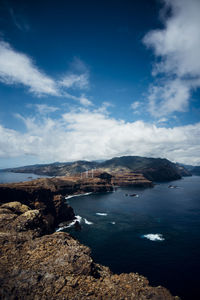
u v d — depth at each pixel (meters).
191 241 64.94
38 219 42.06
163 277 43.03
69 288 23.77
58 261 27.92
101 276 29.05
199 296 36.62
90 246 60.84
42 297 21.97
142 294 25.06
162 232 74.50
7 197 91.56
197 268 47.06
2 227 36.56
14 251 29.50
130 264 48.94
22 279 23.83
